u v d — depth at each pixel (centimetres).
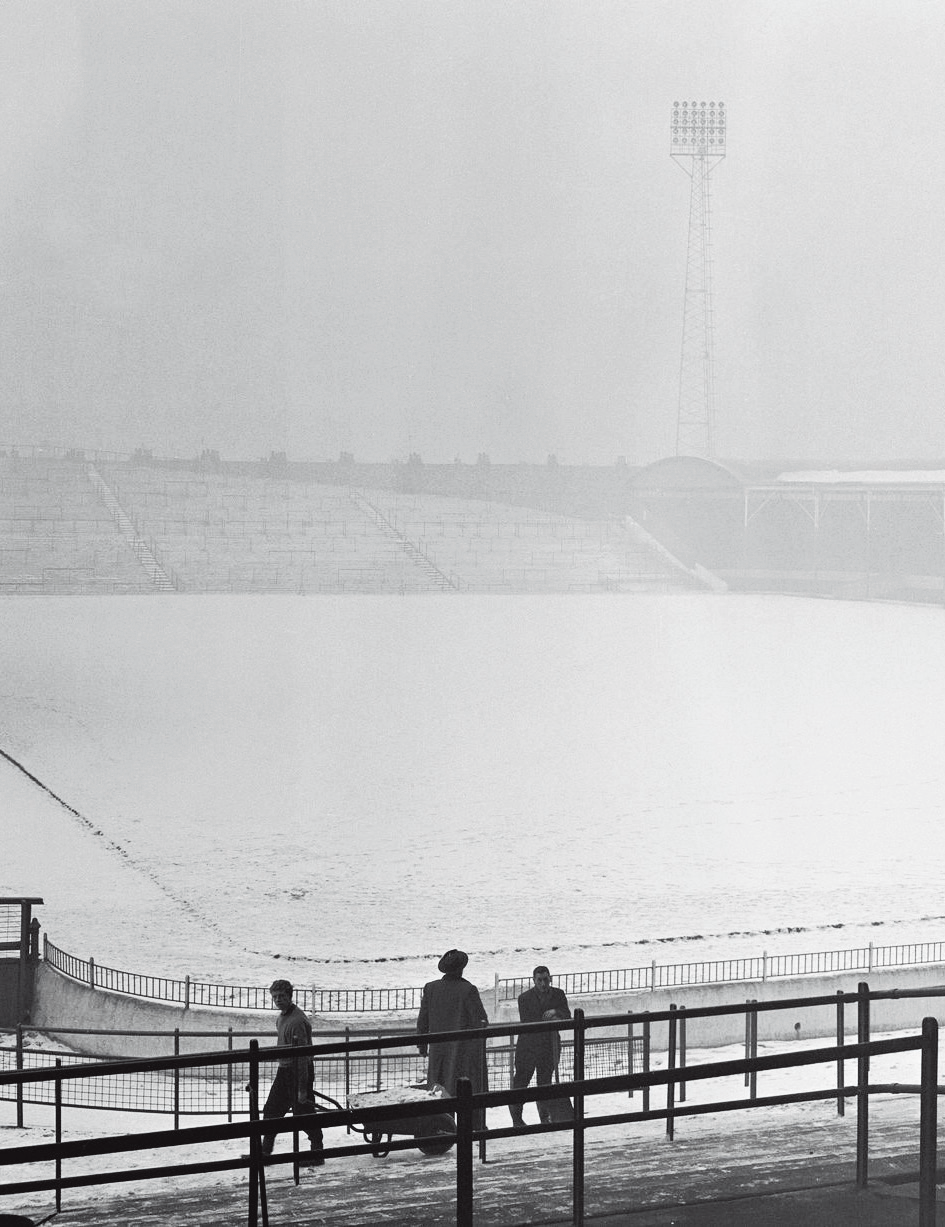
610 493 11119
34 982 2123
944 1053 1645
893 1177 718
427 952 2475
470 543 10319
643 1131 980
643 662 6144
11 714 4750
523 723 4884
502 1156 877
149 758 4216
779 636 6975
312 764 4200
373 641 6688
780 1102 689
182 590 8938
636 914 2733
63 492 10331
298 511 10625
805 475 10400
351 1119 579
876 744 4525
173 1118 1453
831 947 2458
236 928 2630
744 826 3503
